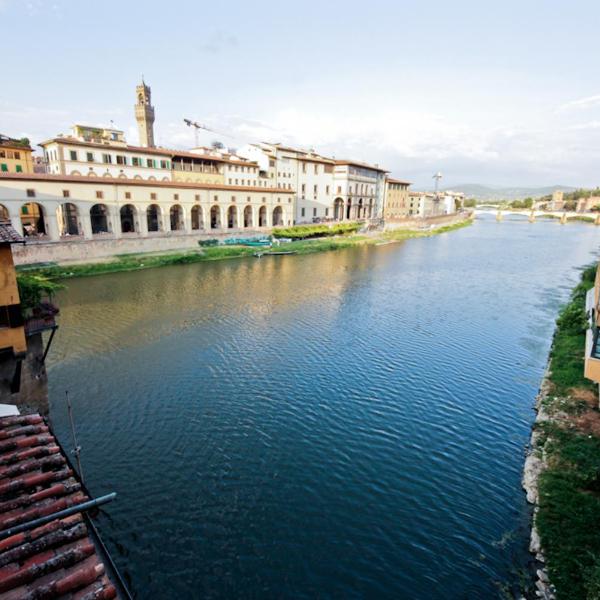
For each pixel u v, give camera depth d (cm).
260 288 4862
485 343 3209
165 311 3844
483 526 1484
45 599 612
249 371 2653
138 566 1326
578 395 2247
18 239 1550
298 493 1639
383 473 1756
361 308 4122
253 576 1302
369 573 1313
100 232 6231
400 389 2459
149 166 7275
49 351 2869
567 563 1270
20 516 750
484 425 2111
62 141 6188
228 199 7588
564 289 5178
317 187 10512
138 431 2012
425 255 8069
